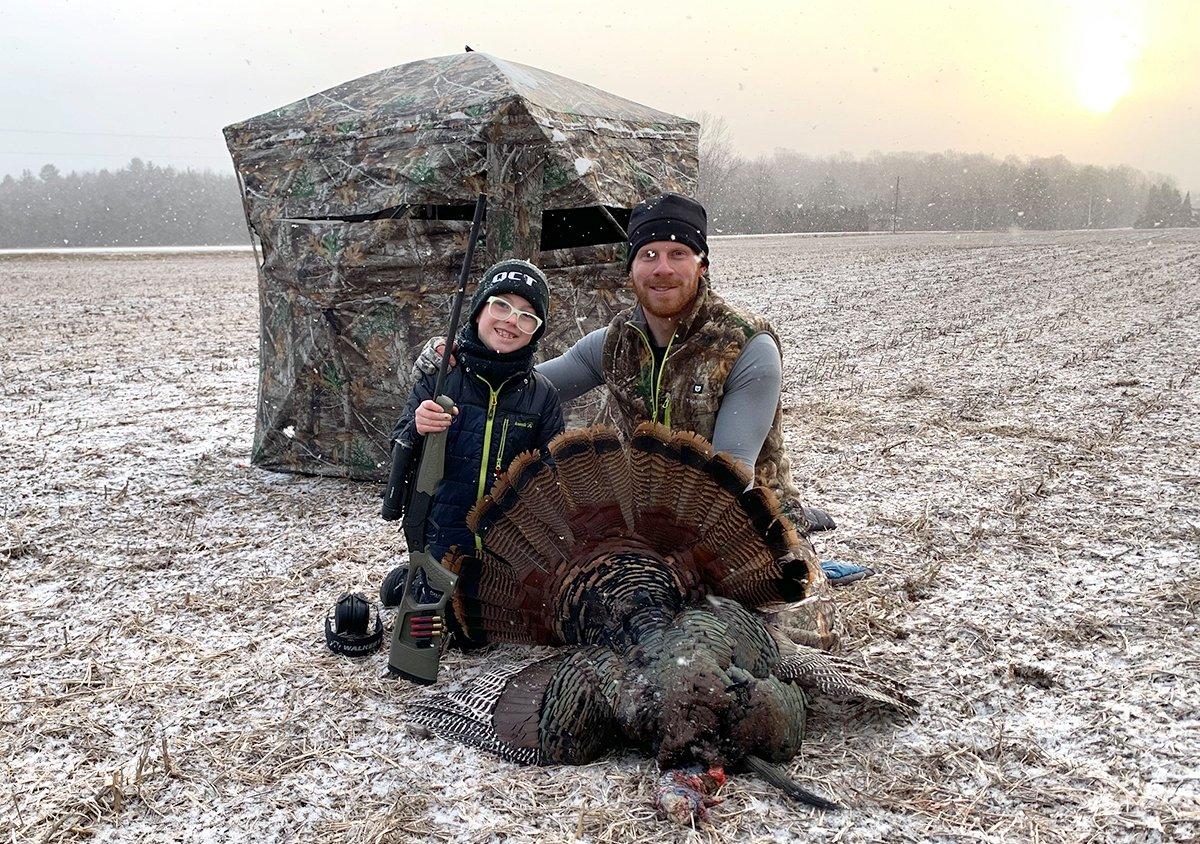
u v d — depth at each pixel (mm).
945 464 7820
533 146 6812
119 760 3830
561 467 3957
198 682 4418
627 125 7652
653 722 3434
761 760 3492
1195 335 15016
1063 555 5777
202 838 3367
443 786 3604
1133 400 10125
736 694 3428
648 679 3490
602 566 3891
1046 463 7754
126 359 13844
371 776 3688
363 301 7168
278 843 3332
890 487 7211
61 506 6926
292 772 3729
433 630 4297
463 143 6828
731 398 4301
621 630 3689
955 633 4785
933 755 3738
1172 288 23312
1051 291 23219
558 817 3400
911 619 4949
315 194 7254
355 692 4305
